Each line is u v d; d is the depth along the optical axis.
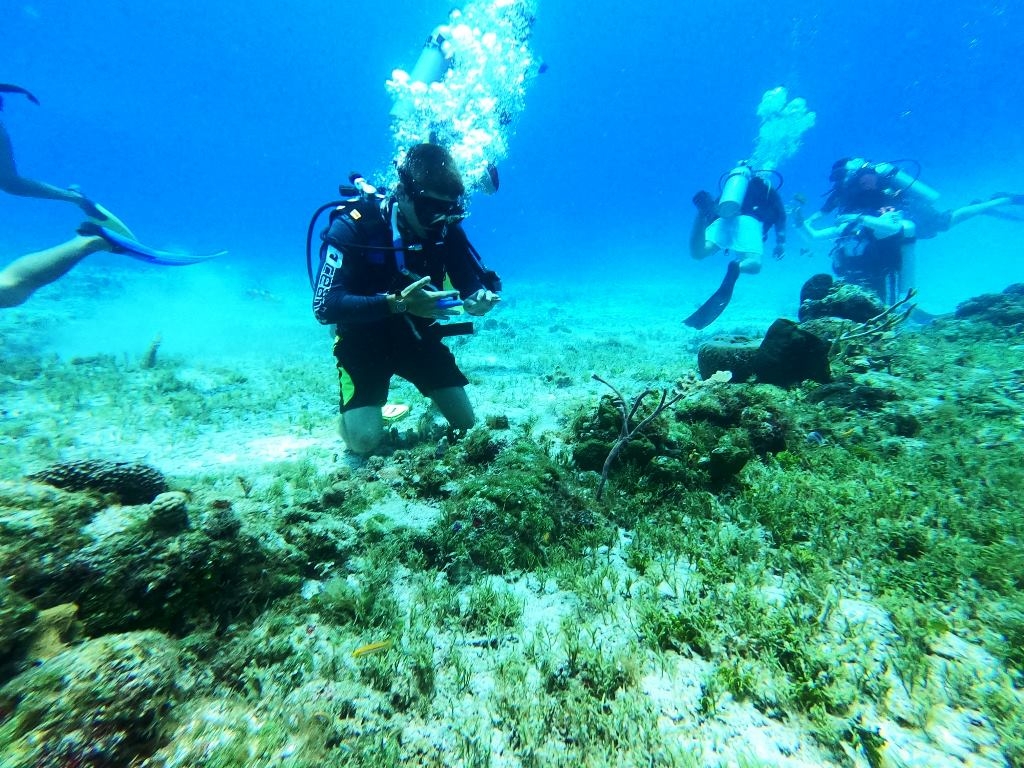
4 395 5.95
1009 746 1.64
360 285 3.68
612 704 1.85
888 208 11.19
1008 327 8.26
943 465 3.55
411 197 3.33
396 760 1.61
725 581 2.52
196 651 1.81
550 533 2.85
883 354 6.59
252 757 1.42
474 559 2.71
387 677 1.94
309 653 2.01
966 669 1.94
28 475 2.15
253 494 3.32
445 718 1.81
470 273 4.02
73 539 1.80
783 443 4.00
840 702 1.79
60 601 1.68
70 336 9.89
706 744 1.69
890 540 2.73
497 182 8.66
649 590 2.46
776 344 5.54
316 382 7.02
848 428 4.30
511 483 3.01
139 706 1.35
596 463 3.63
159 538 1.93
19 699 1.30
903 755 1.63
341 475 3.65
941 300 18.16
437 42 9.65
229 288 20.86
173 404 5.85
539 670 2.02
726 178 11.55
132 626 1.76
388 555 2.70
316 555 2.61
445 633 2.24
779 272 34.81
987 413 4.62
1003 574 2.38
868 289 11.06
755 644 2.08
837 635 2.14
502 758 1.67
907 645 2.06
